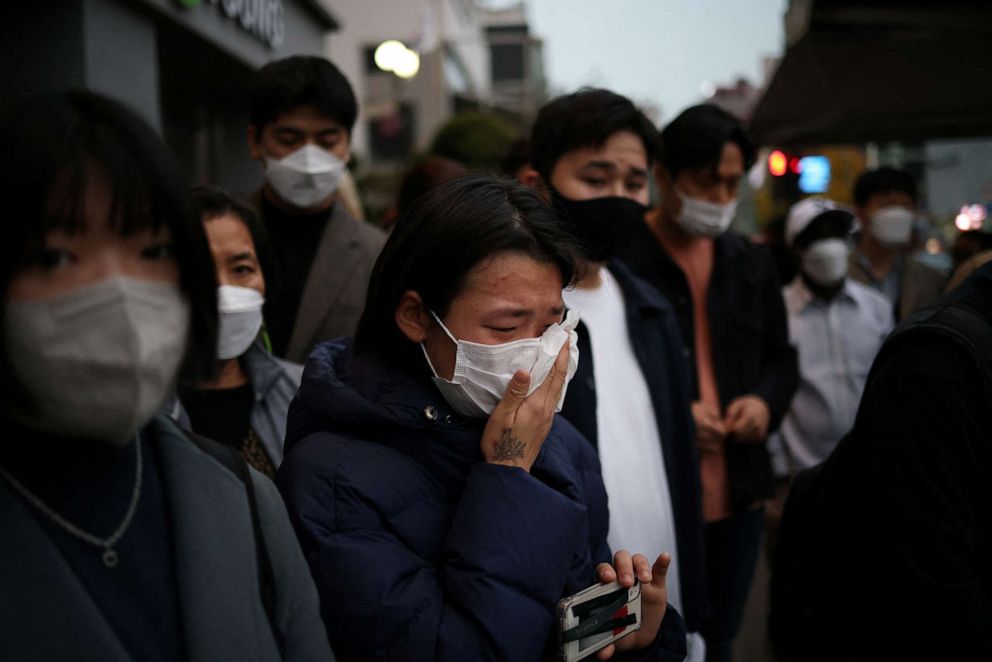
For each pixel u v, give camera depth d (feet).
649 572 4.68
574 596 4.39
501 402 4.57
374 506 4.45
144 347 2.98
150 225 3.06
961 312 5.55
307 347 9.12
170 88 24.50
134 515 3.27
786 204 34.35
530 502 4.41
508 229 4.49
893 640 5.67
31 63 15.93
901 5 14.16
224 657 3.24
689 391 7.72
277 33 25.86
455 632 4.17
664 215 10.09
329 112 9.27
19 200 2.80
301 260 9.64
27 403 2.97
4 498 2.96
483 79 128.98
